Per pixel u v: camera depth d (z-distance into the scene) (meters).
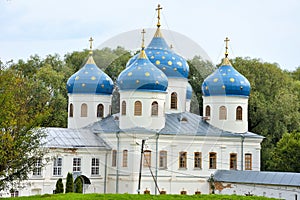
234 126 83.06
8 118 44.53
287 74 126.50
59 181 64.19
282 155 89.56
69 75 109.44
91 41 81.00
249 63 108.62
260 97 104.25
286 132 97.38
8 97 45.12
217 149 80.88
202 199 39.47
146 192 72.69
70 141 74.56
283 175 74.06
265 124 103.50
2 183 45.84
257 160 84.00
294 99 106.12
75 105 76.94
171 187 75.12
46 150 55.03
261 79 107.94
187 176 76.56
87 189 74.06
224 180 78.25
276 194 73.19
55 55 111.81
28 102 49.44
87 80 76.38
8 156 44.56
